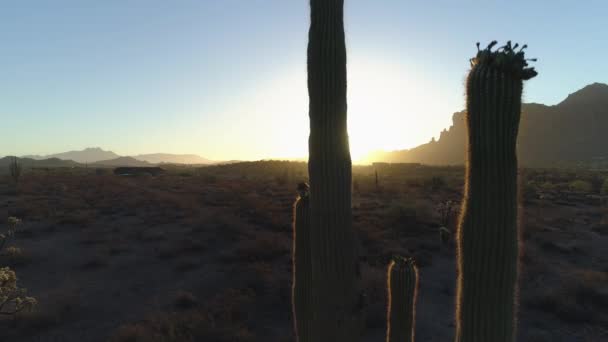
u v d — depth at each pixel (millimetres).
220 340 7496
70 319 8711
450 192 35375
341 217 3551
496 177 2607
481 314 2654
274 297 9562
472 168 2725
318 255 3598
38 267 12508
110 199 26984
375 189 36844
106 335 7977
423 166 96875
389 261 12359
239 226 16328
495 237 2611
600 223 18953
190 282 10953
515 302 2699
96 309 9281
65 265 12695
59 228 17688
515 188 2637
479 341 2652
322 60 3535
